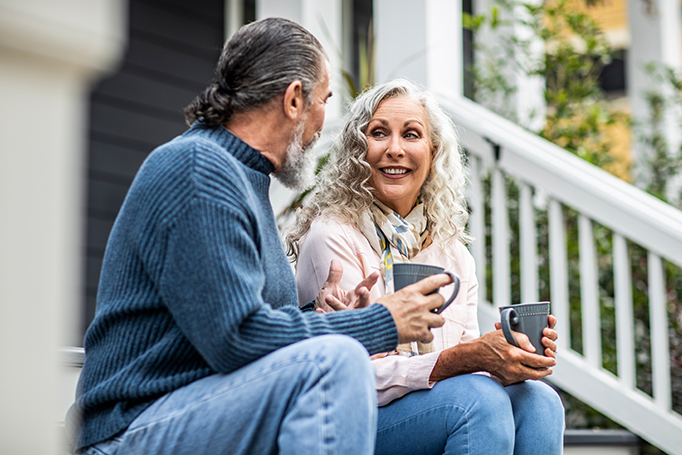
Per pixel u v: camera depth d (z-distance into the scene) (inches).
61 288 25.5
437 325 54.4
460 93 125.4
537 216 130.6
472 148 115.6
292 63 57.6
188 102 175.8
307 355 47.2
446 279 55.4
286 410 46.9
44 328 25.2
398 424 60.5
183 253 47.9
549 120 150.9
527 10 159.2
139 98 166.6
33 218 24.6
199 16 178.4
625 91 258.5
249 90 56.7
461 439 57.3
